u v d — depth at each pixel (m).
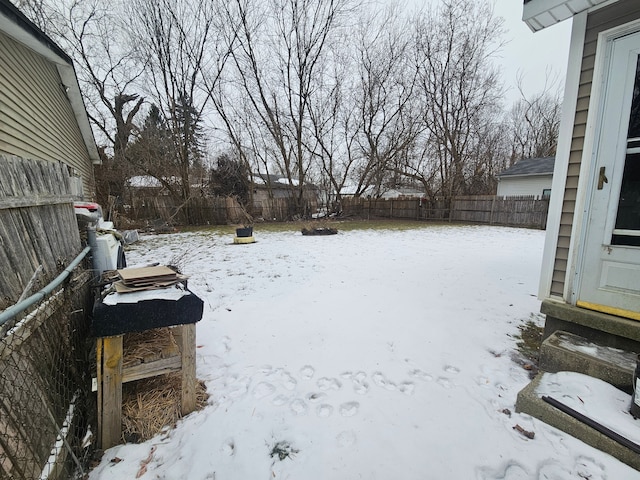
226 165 16.80
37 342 1.35
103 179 14.04
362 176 17.62
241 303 3.53
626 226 1.97
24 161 1.49
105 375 1.48
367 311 3.24
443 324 2.89
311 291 3.95
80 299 1.99
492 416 1.68
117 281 1.79
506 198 13.08
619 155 1.98
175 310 1.58
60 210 1.95
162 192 14.60
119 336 1.49
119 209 13.05
